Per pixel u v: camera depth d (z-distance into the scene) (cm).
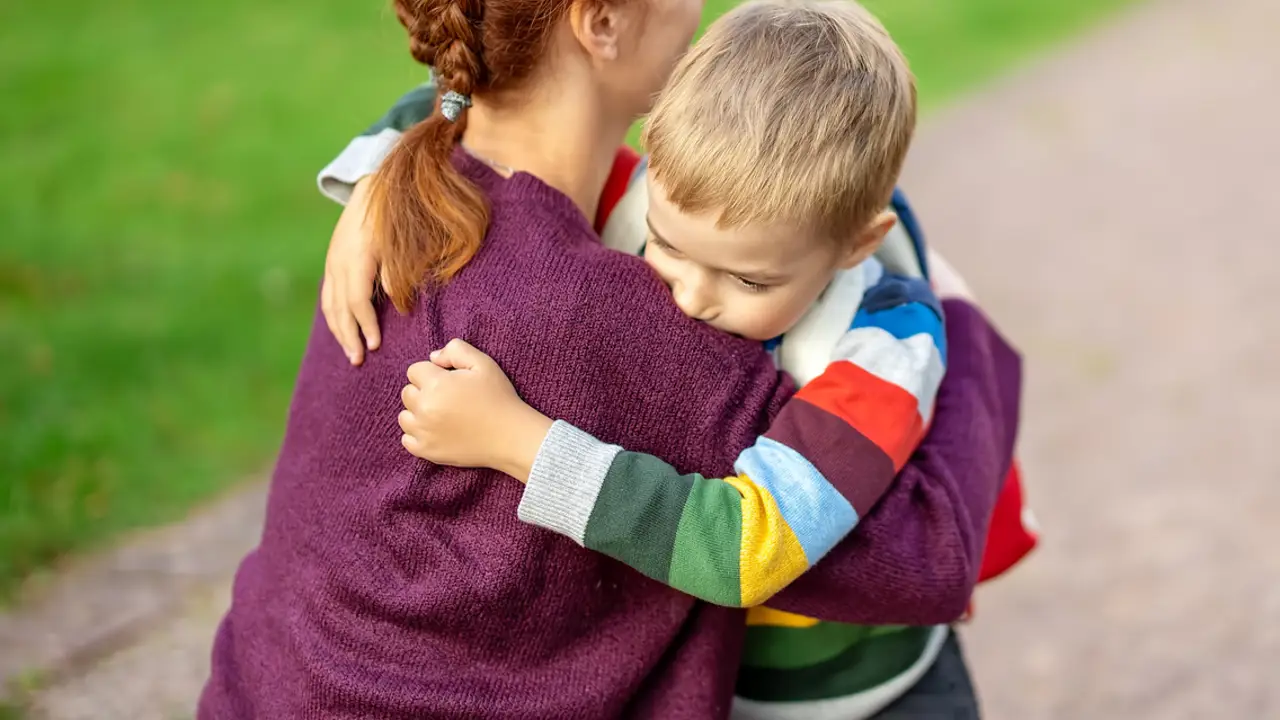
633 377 125
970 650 308
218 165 579
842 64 130
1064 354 464
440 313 128
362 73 713
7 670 238
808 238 127
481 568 124
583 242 131
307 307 447
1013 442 164
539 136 141
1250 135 727
